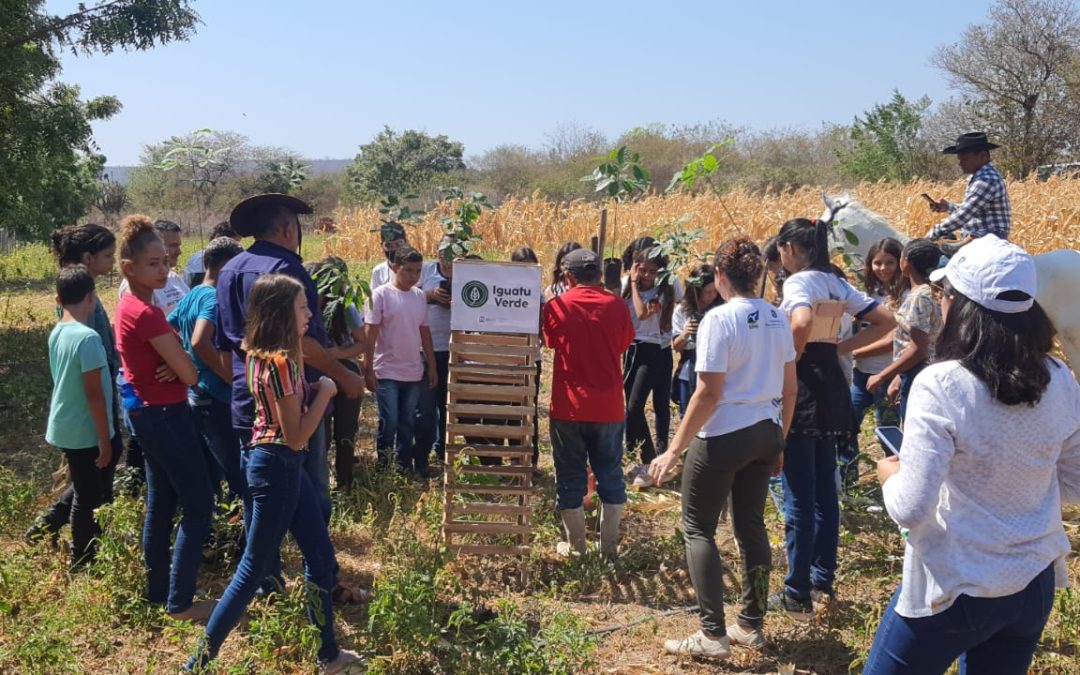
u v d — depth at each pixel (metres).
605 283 6.93
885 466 3.03
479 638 4.21
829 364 4.61
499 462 6.14
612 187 5.74
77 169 21.19
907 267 5.56
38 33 11.98
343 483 6.27
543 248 20.11
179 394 4.30
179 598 4.39
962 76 41.56
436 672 4.06
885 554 5.42
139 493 5.52
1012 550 2.59
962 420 2.56
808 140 51.84
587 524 6.00
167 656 4.21
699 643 4.24
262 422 3.83
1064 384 2.64
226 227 6.32
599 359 5.22
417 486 6.39
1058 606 4.43
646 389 7.00
